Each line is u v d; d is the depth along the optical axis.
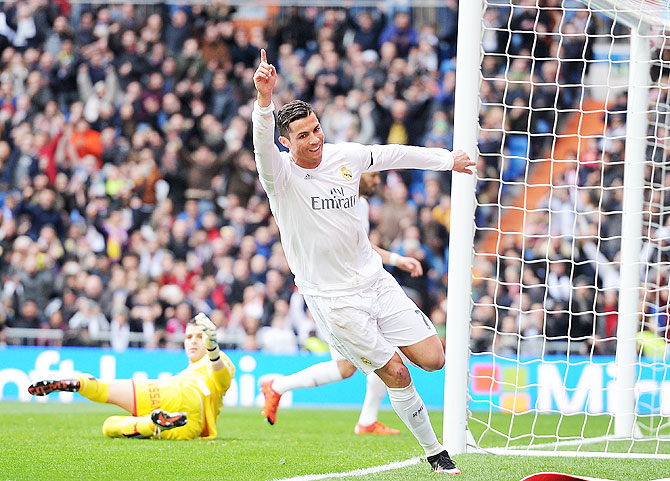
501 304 25.59
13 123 29.39
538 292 25.73
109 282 26.67
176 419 13.77
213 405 14.73
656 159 22.72
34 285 26.02
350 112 29.78
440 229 27.39
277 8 32.91
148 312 25.61
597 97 29.62
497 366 22.41
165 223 27.97
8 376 23.05
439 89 30.16
